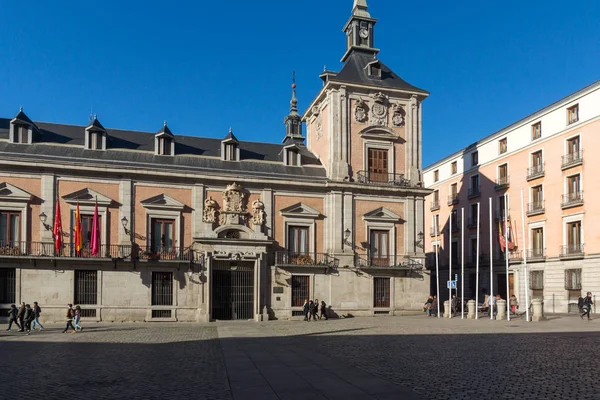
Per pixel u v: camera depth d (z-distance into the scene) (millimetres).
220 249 34531
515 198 48219
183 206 34906
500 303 32938
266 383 11469
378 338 21250
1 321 30922
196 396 10336
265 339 21609
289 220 36875
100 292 32688
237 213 35594
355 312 36906
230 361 14844
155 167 35125
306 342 20062
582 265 39969
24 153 33094
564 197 42219
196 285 34188
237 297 35406
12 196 31844
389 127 39844
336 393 10289
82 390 11070
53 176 32781
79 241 31344
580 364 13430
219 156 38188
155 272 33844
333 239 37188
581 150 40844
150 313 33250
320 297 36469
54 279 31969
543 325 27469
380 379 11648
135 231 33969
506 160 49750
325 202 37812
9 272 31438
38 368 14133
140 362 15039
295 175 38188
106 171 33562
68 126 37469
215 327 29219
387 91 40062
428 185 63812
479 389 10359
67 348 18891
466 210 55625
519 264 46750
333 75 41656
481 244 52719
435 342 19312
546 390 10180
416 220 39188
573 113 42438
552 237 43500
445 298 57656
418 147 40406
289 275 35969
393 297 38000
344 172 38062
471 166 55312
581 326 26547
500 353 15789
